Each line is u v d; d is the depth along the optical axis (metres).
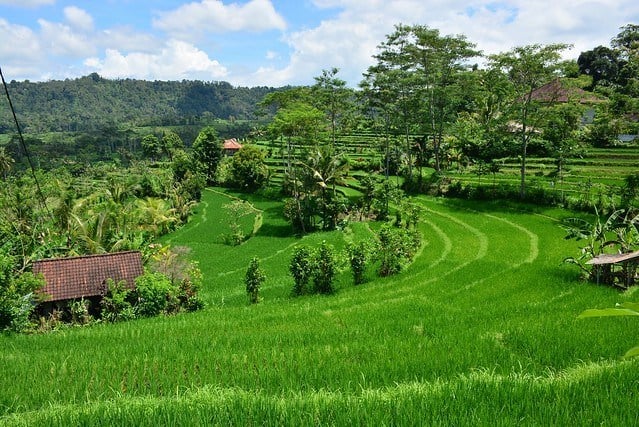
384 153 71.62
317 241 43.03
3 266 20.42
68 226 35.94
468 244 34.44
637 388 6.17
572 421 5.15
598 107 50.06
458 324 15.32
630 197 35.56
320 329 15.47
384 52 57.78
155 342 14.42
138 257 24.84
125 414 6.36
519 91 46.44
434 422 5.17
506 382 6.70
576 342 11.27
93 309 23.30
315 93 65.69
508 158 59.50
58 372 10.34
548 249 31.00
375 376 8.72
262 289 29.02
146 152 131.00
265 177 78.00
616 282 22.41
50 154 123.38
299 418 5.73
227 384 8.55
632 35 55.16
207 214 65.44
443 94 56.03
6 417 7.27
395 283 25.77
